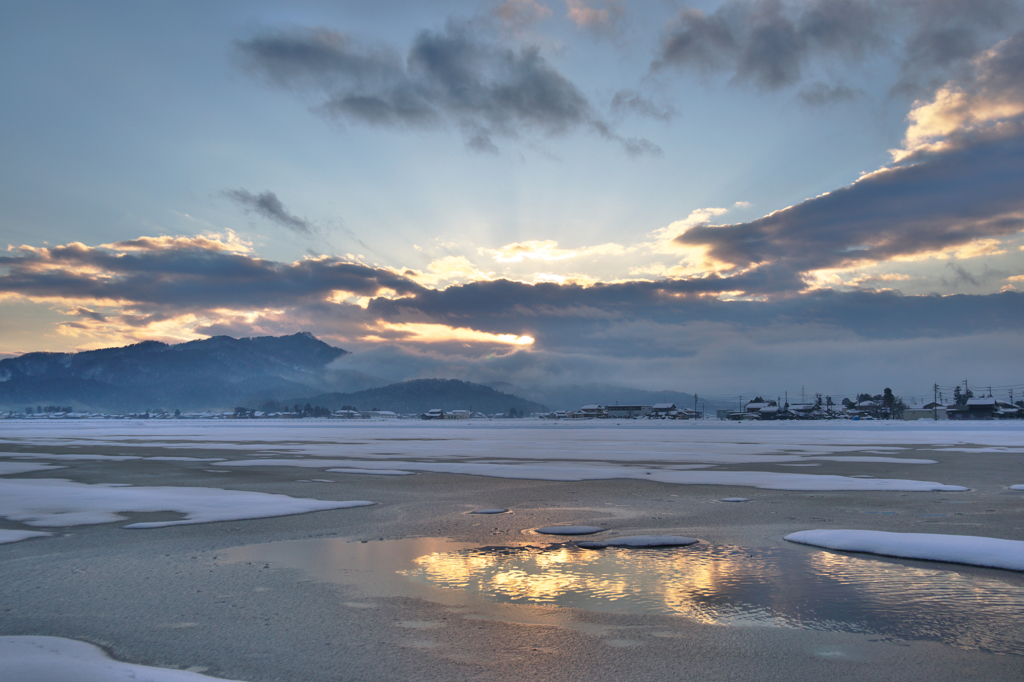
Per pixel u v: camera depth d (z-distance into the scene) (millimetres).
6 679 6895
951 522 17328
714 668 7391
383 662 7609
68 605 10039
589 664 7520
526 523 17797
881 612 9578
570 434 93375
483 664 7535
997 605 9914
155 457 46031
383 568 12531
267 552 14031
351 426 162500
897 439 69750
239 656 7820
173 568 12523
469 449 55219
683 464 37906
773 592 10727
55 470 35031
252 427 153375
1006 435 78625
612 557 13492
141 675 7078
